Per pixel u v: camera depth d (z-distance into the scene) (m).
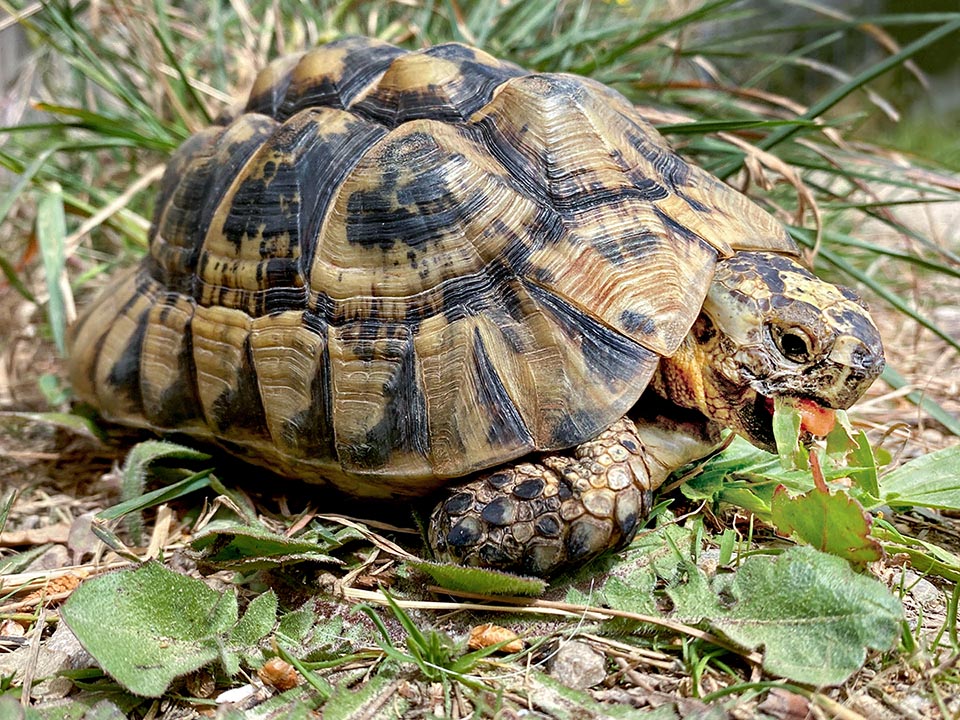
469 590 0.26
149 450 0.30
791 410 0.26
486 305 0.26
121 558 0.29
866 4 1.54
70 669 0.25
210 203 0.31
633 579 0.26
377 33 0.52
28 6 0.49
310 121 0.30
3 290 0.44
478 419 0.26
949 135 1.05
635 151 0.28
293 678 0.24
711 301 0.27
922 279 0.52
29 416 0.34
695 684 0.24
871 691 0.23
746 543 0.28
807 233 0.37
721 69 0.79
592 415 0.25
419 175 0.27
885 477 0.29
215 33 0.51
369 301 0.27
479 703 0.23
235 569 0.27
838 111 1.18
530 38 0.51
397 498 0.28
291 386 0.28
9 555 0.30
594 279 0.26
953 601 0.25
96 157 0.52
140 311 0.32
